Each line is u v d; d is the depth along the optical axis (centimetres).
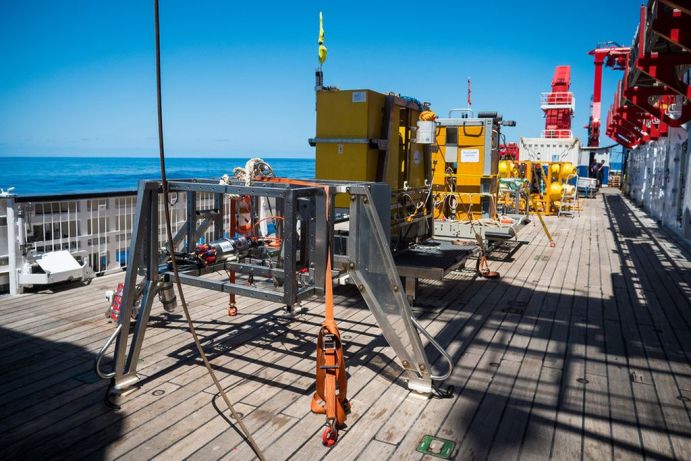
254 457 281
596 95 3584
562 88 2950
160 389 365
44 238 649
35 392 359
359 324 520
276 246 455
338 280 386
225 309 566
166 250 416
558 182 1880
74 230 698
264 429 311
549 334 504
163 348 444
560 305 613
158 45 248
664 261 923
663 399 361
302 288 359
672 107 1342
